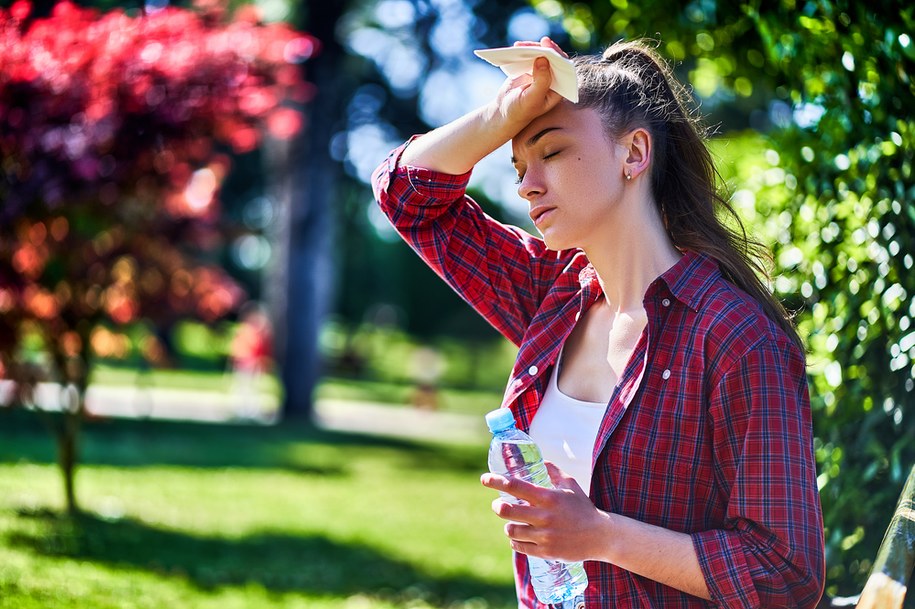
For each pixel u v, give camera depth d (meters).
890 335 2.90
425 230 2.54
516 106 2.18
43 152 7.05
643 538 1.93
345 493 11.12
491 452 2.17
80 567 6.05
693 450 2.03
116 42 7.33
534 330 2.36
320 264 20.47
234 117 7.68
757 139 4.13
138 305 8.44
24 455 11.27
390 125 20.97
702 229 2.21
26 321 7.98
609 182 2.16
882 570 1.98
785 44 3.28
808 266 3.22
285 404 20.44
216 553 7.24
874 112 3.02
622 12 4.38
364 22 19.81
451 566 7.73
